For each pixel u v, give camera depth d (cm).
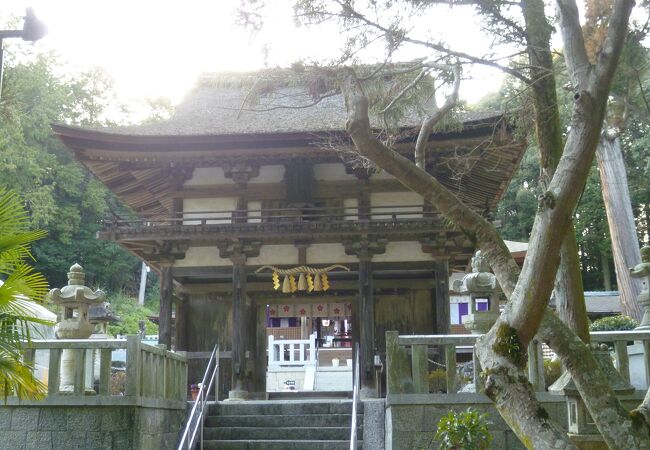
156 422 1023
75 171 4038
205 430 1135
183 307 1806
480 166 1603
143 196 1880
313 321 3191
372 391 1483
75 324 1087
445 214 609
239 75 2086
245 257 1606
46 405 928
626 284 2166
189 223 1647
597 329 1534
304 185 1630
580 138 536
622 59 812
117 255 4375
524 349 515
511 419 496
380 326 1756
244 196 1656
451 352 953
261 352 1809
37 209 3522
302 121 1675
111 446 916
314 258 1611
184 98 2041
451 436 735
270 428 1135
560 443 468
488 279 1089
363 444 1073
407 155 1538
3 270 669
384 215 1606
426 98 980
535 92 848
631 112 905
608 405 500
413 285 1758
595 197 3578
